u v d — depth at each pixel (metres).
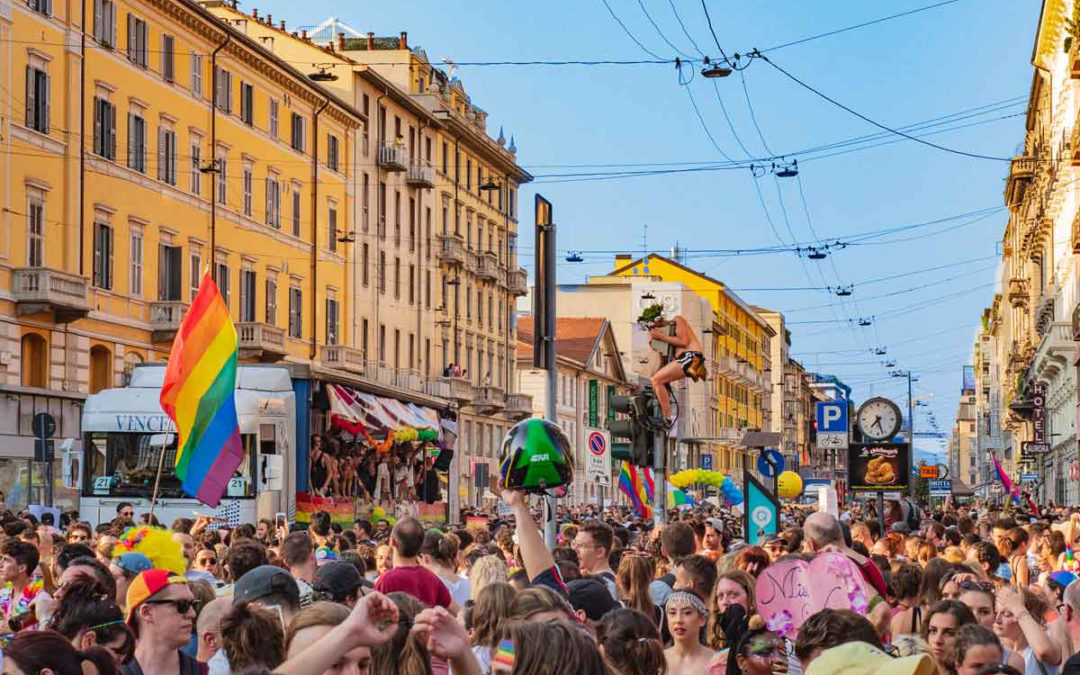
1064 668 9.92
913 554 19.62
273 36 82.94
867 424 35.59
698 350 23.14
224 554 16.92
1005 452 136.25
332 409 36.62
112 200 56.88
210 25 64.31
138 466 33.16
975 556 16.50
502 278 107.62
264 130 70.75
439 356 94.62
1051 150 73.25
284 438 33.94
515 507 10.32
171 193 61.72
